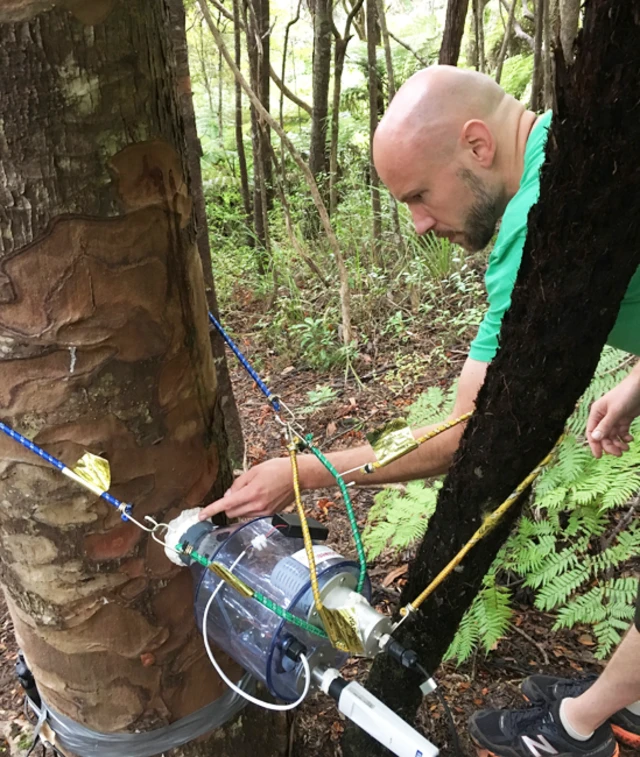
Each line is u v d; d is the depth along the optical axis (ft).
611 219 2.54
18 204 2.79
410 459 4.25
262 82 15.66
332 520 8.14
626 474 6.33
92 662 3.80
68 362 3.10
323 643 3.42
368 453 4.15
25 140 2.70
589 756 5.08
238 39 17.02
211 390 3.92
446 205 4.56
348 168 20.13
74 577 3.53
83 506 3.39
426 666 4.19
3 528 3.51
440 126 4.29
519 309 2.96
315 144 19.66
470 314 11.70
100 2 2.68
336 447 9.73
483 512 3.53
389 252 14.75
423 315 12.39
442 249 13.15
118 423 3.31
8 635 6.98
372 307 13.05
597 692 4.87
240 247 18.26
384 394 10.81
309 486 3.98
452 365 10.99
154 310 3.25
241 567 3.50
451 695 5.74
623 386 5.11
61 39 2.63
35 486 3.33
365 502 8.40
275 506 3.91
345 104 22.76
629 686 4.65
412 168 4.45
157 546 3.64
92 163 2.85
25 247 2.86
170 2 7.33
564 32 11.11
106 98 2.80
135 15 2.84
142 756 4.12
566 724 5.09
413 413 8.45
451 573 3.80
